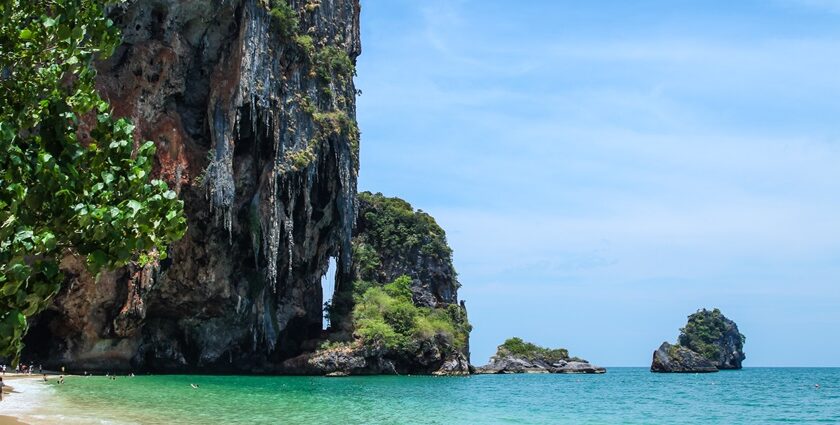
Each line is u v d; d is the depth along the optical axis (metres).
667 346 136.12
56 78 9.37
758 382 97.69
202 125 62.06
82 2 9.75
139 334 63.31
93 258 8.05
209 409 32.66
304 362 76.25
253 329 68.56
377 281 98.06
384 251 102.62
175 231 8.71
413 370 85.75
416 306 98.38
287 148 68.25
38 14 9.38
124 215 8.09
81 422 26.41
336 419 30.62
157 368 66.56
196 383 51.72
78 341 57.91
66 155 8.76
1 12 8.68
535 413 39.94
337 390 50.62
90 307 56.34
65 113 9.05
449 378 82.12
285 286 74.25
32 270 7.53
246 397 40.19
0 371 51.00
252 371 74.19
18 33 9.07
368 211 105.38
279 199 67.62
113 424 26.00
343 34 89.25
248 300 67.75
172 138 58.69
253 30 62.66
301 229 72.94
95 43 9.94
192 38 60.00
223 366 71.12
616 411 43.28
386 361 81.81
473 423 32.41
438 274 105.00
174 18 58.06
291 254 70.00
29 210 7.74
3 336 6.96
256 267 64.44
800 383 94.88
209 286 63.75
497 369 119.81
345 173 78.50
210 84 61.53
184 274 62.41
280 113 67.06
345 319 84.12
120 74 55.97
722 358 145.50
